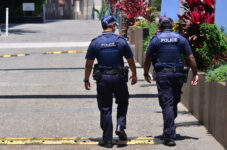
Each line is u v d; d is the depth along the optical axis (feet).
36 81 76.84
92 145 39.29
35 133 43.80
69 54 115.65
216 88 39.96
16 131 44.60
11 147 38.96
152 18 129.59
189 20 53.36
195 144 39.06
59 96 63.21
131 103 57.88
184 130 44.06
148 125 46.50
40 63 99.91
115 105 56.70
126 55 38.68
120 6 143.02
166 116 38.52
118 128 38.81
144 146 38.83
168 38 39.04
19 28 227.40
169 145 38.68
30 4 280.92
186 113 51.88
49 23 293.64
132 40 118.11
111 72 38.06
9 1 286.87
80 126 46.47
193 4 55.26
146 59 40.01
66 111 53.72
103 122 38.68
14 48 130.82
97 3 394.93
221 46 50.96
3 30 208.95
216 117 40.04
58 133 43.70
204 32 51.37
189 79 52.42
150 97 61.57
